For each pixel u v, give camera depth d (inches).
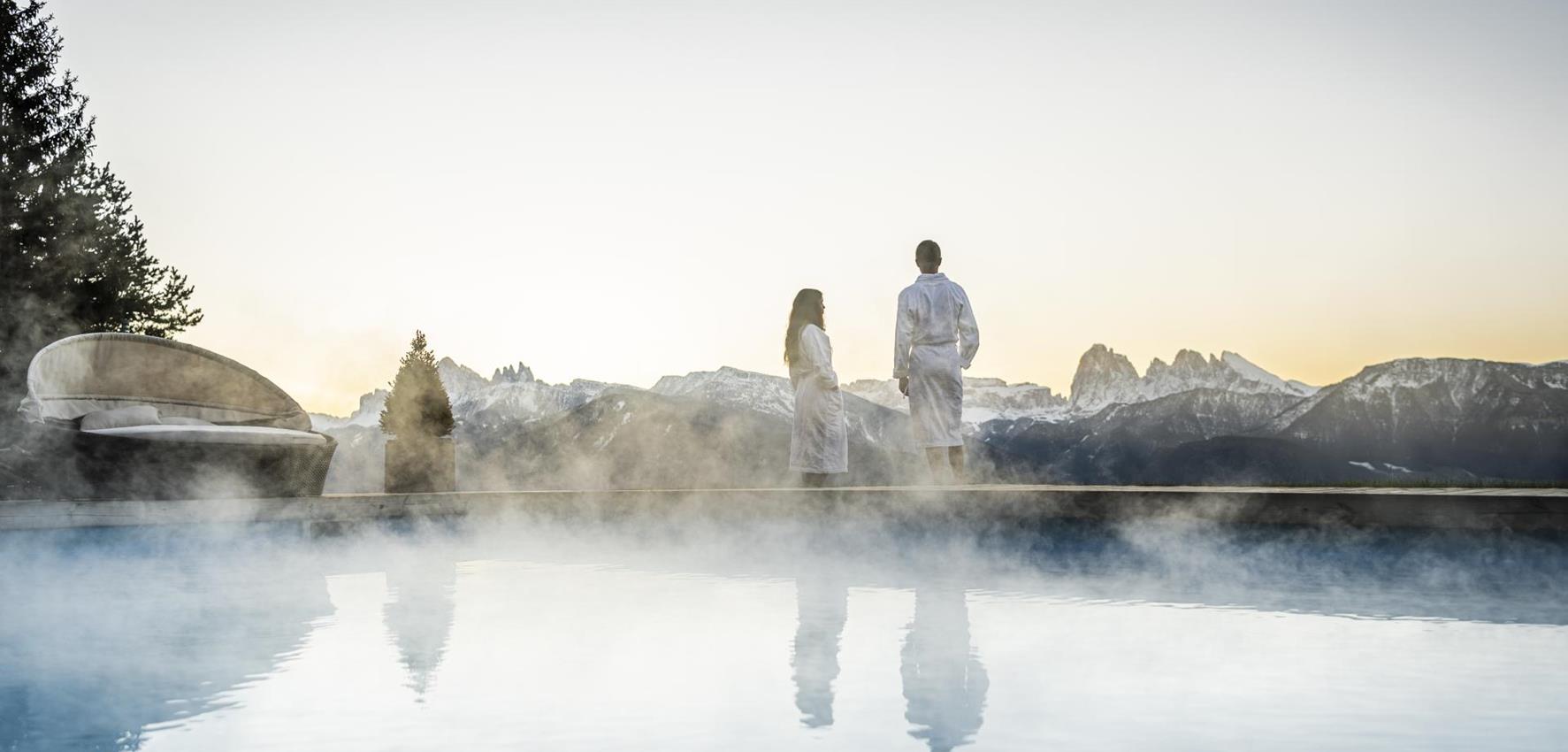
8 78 589.3
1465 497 181.2
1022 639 114.9
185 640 119.0
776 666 100.8
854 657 104.9
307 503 302.4
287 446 326.3
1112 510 219.1
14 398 513.3
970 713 80.8
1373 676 93.5
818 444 304.0
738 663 102.7
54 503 269.9
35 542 265.1
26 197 579.8
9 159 575.5
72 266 589.9
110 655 109.3
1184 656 104.2
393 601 154.7
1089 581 173.2
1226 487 231.6
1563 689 87.6
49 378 329.1
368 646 114.0
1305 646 109.0
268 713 82.5
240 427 329.7
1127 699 85.1
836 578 183.0
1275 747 70.4
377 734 75.7
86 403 346.0
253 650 111.5
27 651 112.0
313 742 73.6
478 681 94.4
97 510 277.3
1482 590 154.2
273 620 134.6
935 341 295.1
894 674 96.4
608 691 90.0
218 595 164.6
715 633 121.3
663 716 81.0
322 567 215.5
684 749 71.0
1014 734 74.1
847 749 70.6
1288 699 84.7
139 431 306.8
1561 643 109.8
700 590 165.2
